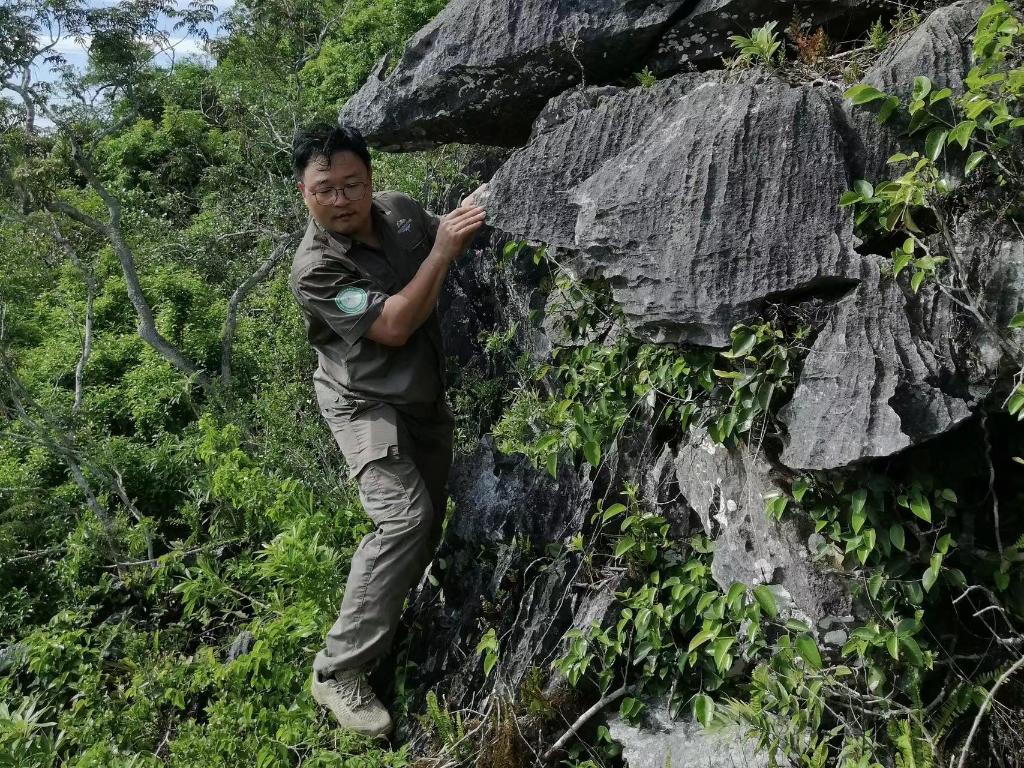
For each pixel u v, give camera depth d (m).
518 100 3.87
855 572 2.44
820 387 2.36
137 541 4.87
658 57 3.50
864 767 2.24
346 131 3.01
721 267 2.52
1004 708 2.35
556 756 2.94
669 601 2.94
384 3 10.85
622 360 3.14
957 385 2.31
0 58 5.66
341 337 3.12
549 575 3.32
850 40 3.17
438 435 3.43
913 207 2.43
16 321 9.34
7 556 4.91
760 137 2.57
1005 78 2.25
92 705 3.70
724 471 2.75
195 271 8.87
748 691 2.68
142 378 7.55
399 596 3.07
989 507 2.46
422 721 3.14
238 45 8.26
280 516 4.16
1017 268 2.30
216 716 3.33
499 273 4.82
